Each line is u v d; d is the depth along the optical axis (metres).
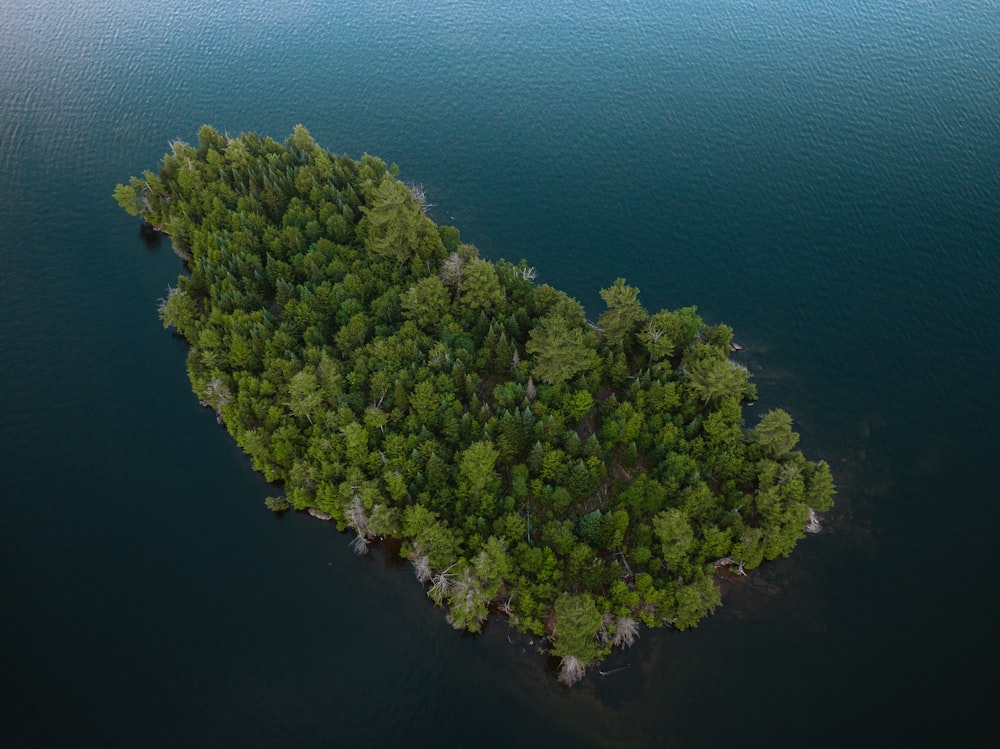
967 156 186.88
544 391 114.69
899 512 115.06
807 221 170.38
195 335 133.50
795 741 91.81
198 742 93.25
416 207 143.12
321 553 110.69
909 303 149.38
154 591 106.62
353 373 117.94
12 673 98.25
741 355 140.25
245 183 159.88
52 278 158.25
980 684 96.19
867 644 100.19
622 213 175.75
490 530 103.00
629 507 105.62
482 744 92.75
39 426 129.00
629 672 97.50
